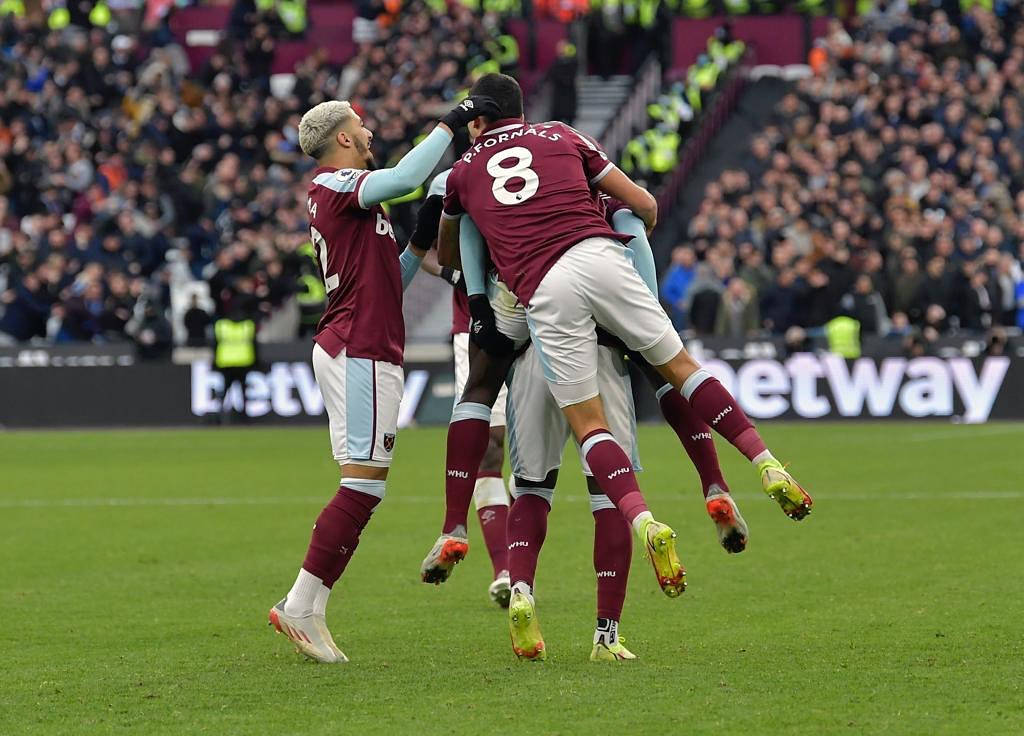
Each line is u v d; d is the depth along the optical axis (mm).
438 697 14734
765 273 59875
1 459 45406
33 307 61906
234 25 82125
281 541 27578
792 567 23281
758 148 70938
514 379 17281
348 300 17203
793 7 83250
